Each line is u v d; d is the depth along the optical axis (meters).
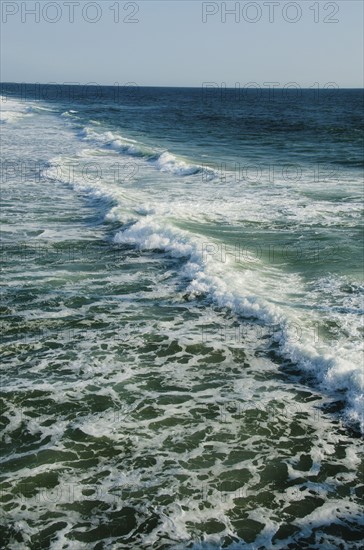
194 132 41.62
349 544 3.90
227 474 4.58
